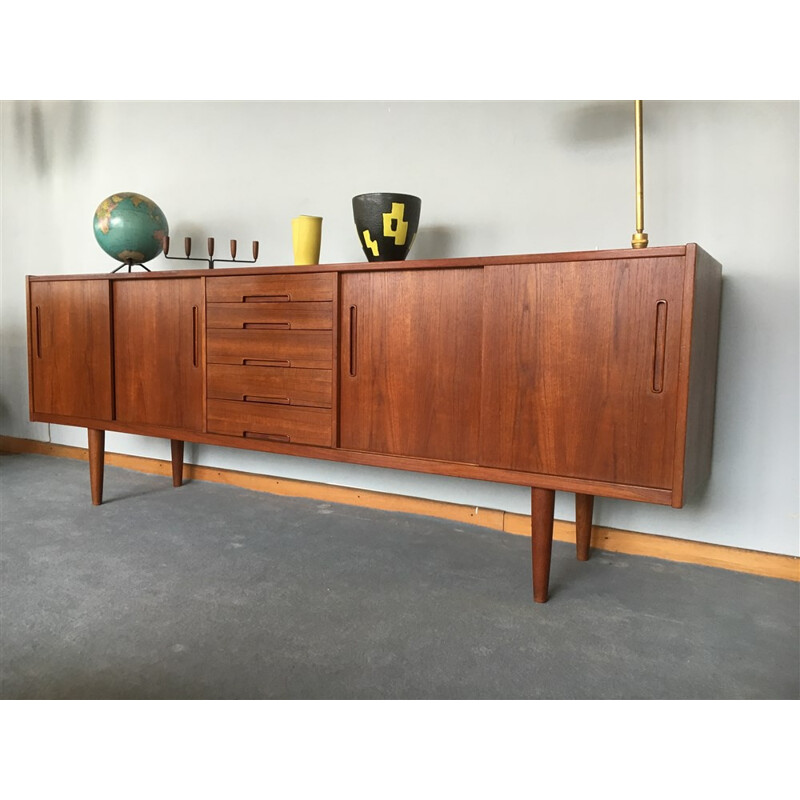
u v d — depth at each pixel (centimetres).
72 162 323
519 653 143
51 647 142
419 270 177
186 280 218
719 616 164
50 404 255
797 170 184
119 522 232
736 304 193
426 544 214
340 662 138
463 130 231
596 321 154
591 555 209
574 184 214
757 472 194
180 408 224
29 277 253
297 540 216
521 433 165
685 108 196
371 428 188
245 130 277
